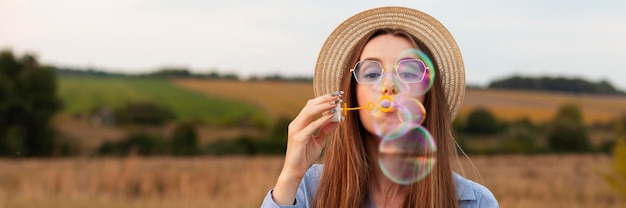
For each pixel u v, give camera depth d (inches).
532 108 3462.1
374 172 105.8
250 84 3932.1
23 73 2504.9
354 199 102.3
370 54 101.6
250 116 3255.4
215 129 3043.8
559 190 963.3
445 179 101.7
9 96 2428.6
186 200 703.7
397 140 100.3
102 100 3415.4
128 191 828.0
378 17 112.7
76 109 3253.0
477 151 2463.1
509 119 3191.4
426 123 102.8
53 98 2544.3
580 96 3966.5
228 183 887.7
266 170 1128.2
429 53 105.8
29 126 2449.6
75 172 924.6
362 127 105.1
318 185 107.7
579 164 1728.6
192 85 3890.3
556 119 2940.5
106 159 1370.6
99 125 3036.4
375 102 99.0
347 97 103.7
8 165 1238.3
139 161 1396.4
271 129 2699.3
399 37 103.3
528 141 2583.7
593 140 2738.7
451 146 107.0
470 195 105.0
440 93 104.7
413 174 100.4
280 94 3690.9
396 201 104.8
